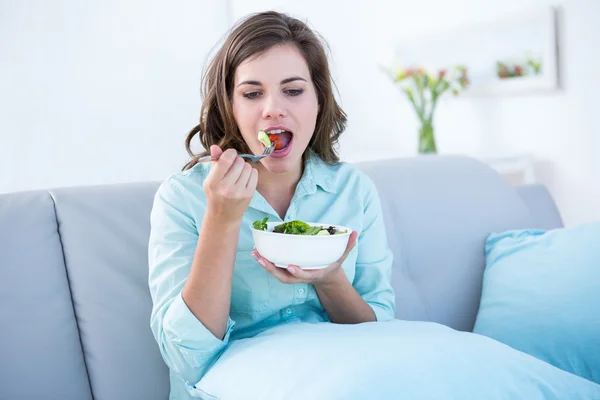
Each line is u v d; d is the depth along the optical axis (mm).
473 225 1528
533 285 1300
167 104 3396
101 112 3225
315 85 1169
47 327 1085
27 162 3062
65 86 3125
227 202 915
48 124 3100
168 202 1109
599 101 2615
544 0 2766
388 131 3600
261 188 1185
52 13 3070
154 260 1087
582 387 882
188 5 3424
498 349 895
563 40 2717
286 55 1048
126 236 1201
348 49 3785
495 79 2973
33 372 1054
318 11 3898
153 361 1160
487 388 815
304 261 953
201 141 1207
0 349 1035
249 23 1067
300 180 1200
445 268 1471
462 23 3064
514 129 2971
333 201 1216
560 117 2768
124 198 1243
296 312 1148
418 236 1479
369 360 821
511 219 1577
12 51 3006
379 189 1491
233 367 920
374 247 1244
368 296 1210
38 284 1098
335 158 1281
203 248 958
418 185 1543
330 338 910
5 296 1064
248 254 1109
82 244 1157
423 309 1423
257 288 1104
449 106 3264
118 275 1170
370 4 3596
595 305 1194
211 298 966
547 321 1235
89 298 1137
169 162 3416
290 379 823
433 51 3236
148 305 1180
